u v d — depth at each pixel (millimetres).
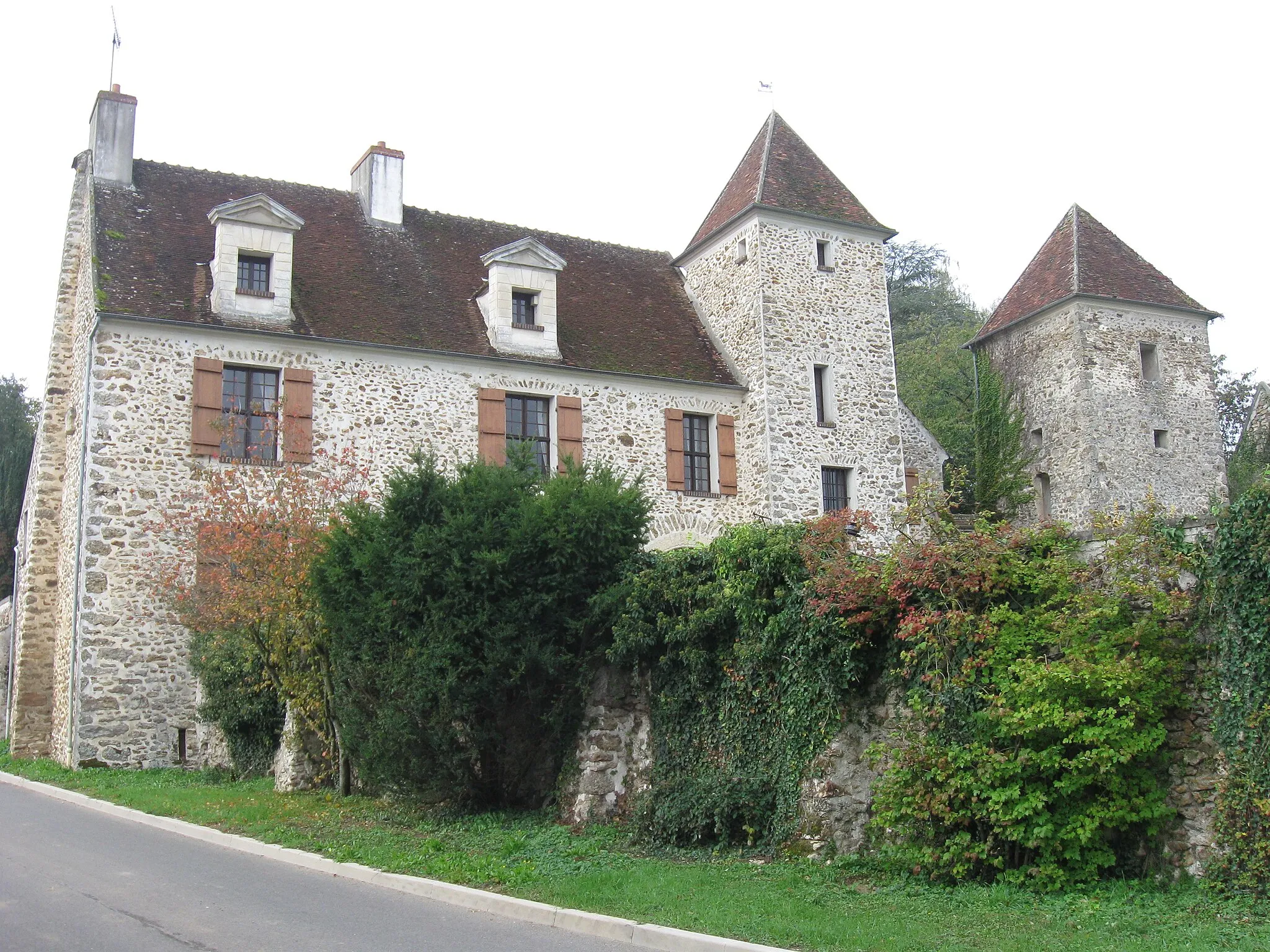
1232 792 7832
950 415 37625
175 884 8469
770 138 24344
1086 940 6695
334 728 14141
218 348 18344
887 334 23734
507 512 12445
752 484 22219
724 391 22562
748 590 10664
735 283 23312
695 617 11141
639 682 12320
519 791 12547
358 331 19516
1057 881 8164
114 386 17547
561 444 20703
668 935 6840
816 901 7977
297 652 14430
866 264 23828
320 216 22062
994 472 27078
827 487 22703
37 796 14641
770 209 22703
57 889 8211
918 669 9281
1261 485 8047
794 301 22734
